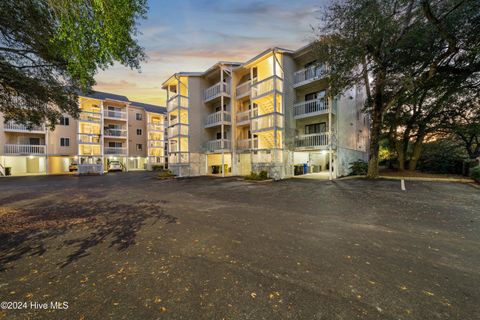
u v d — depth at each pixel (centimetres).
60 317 196
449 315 191
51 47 547
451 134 1592
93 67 440
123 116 3080
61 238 411
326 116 1559
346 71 1125
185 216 565
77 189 1152
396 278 254
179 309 205
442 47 1013
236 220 522
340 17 1003
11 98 729
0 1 463
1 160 2331
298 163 1900
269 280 255
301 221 505
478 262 292
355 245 357
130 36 511
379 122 1348
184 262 306
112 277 267
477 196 765
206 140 2048
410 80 1041
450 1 823
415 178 1281
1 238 412
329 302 212
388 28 933
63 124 2653
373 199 743
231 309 204
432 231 418
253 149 1602
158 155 3666
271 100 1591
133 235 423
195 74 1967
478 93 1220
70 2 358
